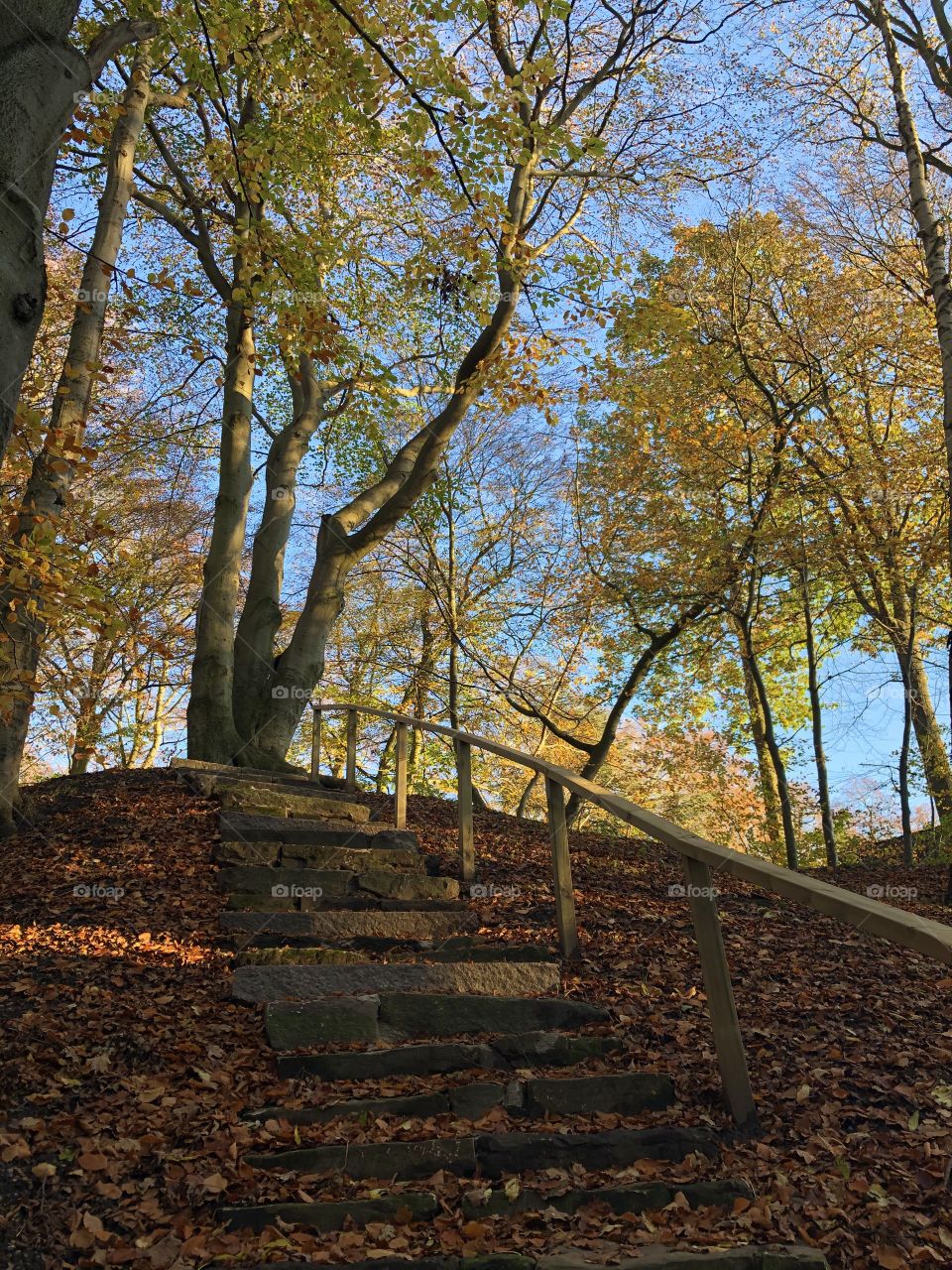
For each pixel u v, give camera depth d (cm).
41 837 681
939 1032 462
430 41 665
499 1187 304
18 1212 275
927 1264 270
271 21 938
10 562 555
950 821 1287
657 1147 326
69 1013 397
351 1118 339
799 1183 310
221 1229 273
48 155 310
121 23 691
